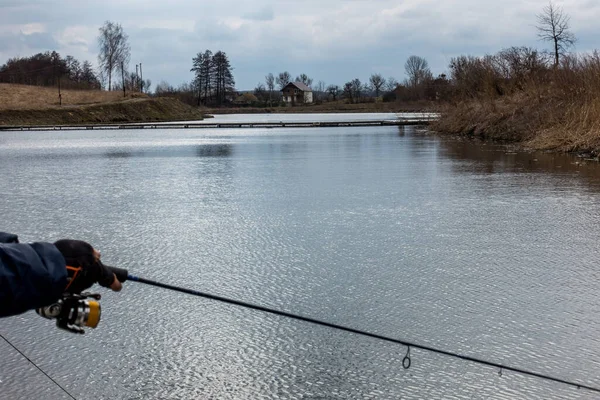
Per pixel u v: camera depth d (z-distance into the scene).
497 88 41.41
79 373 6.32
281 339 7.12
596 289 8.73
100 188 18.30
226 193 17.08
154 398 5.87
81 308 2.98
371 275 9.39
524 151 28.06
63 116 70.44
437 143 34.06
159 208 14.90
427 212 14.02
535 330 7.33
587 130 26.97
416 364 6.50
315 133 46.22
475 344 6.95
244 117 91.31
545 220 13.09
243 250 10.87
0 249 2.62
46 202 15.88
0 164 25.56
